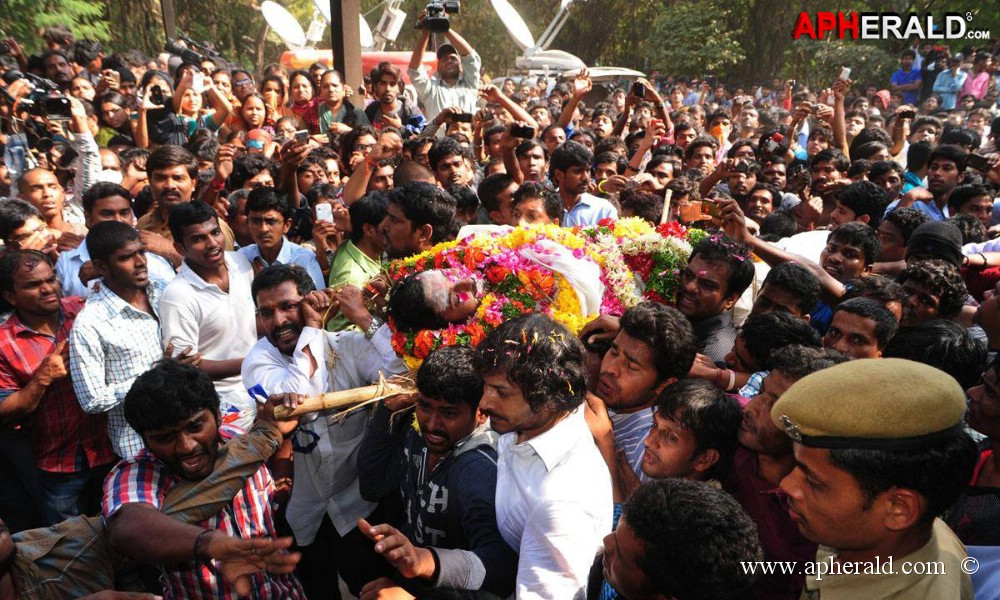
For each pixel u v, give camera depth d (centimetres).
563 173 550
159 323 389
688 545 167
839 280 411
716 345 342
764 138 732
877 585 176
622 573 179
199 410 235
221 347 402
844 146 845
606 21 2812
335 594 364
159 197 503
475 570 225
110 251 363
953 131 784
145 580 268
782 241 507
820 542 176
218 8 2573
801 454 171
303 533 344
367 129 686
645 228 365
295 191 566
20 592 230
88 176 588
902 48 2008
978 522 237
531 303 312
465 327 297
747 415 230
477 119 746
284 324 334
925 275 352
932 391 162
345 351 336
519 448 232
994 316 335
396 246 387
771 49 2350
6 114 669
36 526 392
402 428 298
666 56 2442
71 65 1029
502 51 3105
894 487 162
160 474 243
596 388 284
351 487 348
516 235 336
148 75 920
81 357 355
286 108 1198
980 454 247
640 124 989
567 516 220
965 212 559
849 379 168
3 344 372
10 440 377
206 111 925
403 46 3155
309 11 2941
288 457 310
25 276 361
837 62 2053
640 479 267
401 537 212
